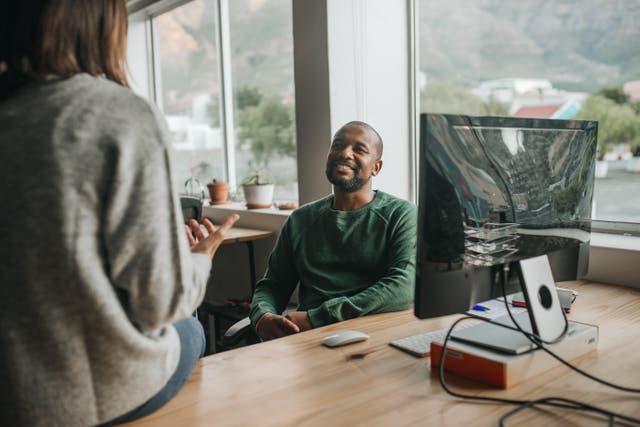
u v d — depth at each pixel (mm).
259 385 1102
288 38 3322
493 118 1129
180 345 1050
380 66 2711
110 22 890
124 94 836
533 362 1101
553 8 2217
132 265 803
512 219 1166
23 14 820
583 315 1494
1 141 772
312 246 2037
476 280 1130
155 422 951
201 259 1021
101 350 814
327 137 2611
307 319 1756
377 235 1962
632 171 2047
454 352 1137
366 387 1080
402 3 2746
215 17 3873
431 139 1032
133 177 801
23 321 776
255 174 3568
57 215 760
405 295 1734
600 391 1031
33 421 789
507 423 915
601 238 2043
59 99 792
